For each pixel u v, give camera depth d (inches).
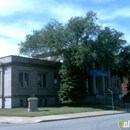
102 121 741.3
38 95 1528.1
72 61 1417.3
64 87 1445.6
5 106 1392.7
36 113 1027.9
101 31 1443.2
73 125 646.5
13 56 1403.8
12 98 1368.1
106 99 1796.3
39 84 1560.0
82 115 995.9
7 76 1405.0
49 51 1529.3
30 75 1498.5
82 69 1498.5
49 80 1626.5
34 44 1606.8
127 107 1505.9
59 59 1608.0
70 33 1446.9
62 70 1476.4
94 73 1675.7
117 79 2225.6
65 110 1170.0
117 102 1793.8
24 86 1454.2
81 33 1439.5
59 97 1517.0
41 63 1577.3
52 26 1519.4
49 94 1609.3
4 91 1411.2
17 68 1421.0
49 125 670.5
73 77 1437.0
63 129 559.5
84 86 1472.7
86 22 1435.8
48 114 1013.2
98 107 1395.2
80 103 1496.1
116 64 1440.7
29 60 1502.2
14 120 846.5
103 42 1382.9
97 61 1439.5
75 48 1401.3
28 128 611.8
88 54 1365.7
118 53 1656.0
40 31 1596.9
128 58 1737.2
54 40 1465.3
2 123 792.9
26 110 1174.3
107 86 2039.9
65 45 1467.8
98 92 1962.4
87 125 636.7
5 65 1419.8
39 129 578.2
